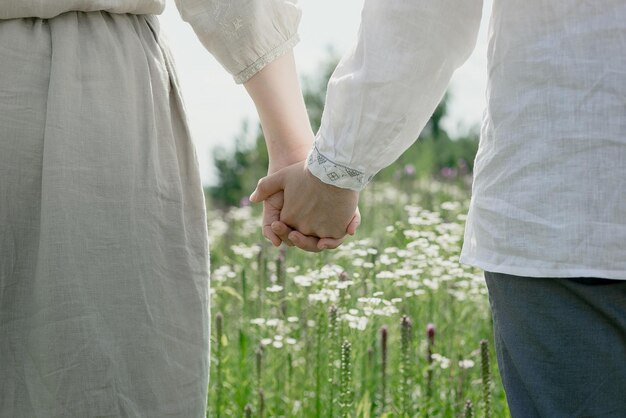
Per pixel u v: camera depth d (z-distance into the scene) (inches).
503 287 63.2
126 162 67.3
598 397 61.6
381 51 67.0
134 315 67.2
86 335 65.4
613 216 58.9
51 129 65.6
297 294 131.6
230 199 376.5
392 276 127.9
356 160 71.3
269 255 174.4
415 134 70.7
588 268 59.1
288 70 85.0
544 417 62.7
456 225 152.6
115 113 67.4
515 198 61.2
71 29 67.7
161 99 70.6
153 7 71.6
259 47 82.3
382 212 214.4
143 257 67.7
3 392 66.2
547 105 60.0
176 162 70.8
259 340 133.7
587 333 60.9
